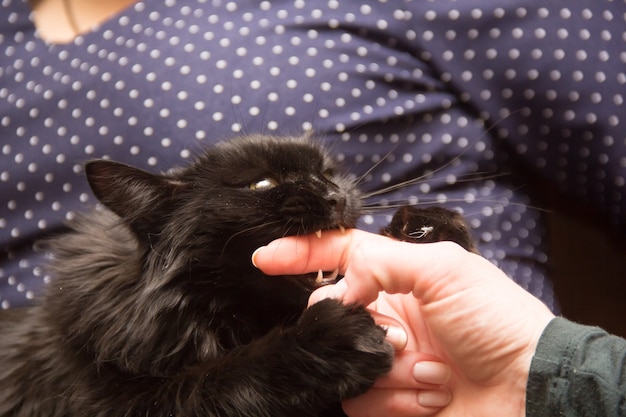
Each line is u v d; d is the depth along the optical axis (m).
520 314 0.39
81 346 0.44
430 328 0.41
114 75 0.55
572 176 0.58
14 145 0.56
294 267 0.41
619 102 0.55
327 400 0.39
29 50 0.58
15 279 0.56
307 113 0.55
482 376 0.40
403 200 0.56
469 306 0.39
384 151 0.56
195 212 0.44
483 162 0.58
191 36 0.56
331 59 0.56
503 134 0.57
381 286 0.40
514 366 0.39
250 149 0.46
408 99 0.57
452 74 0.56
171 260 0.44
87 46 0.57
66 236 0.51
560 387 0.36
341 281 0.41
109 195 0.45
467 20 0.55
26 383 0.46
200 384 0.41
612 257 0.64
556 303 0.59
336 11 0.56
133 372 0.43
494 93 0.56
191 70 0.55
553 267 0.62
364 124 0.56
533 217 0.58
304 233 0.42
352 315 0.39
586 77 0.55
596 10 0.55
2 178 0.56
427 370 0.40
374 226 0.54
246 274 0.44
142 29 0.57
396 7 0.56
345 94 0.56
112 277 0.45
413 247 0.39
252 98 0.55
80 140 0.55
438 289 0.39
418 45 0.56
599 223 0.62
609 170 0.56
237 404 0.39
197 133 0.54
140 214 0.45
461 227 0.45
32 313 0.49
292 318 0.45
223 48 0.55
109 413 0.42
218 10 0.57
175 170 0.49
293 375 0.39
